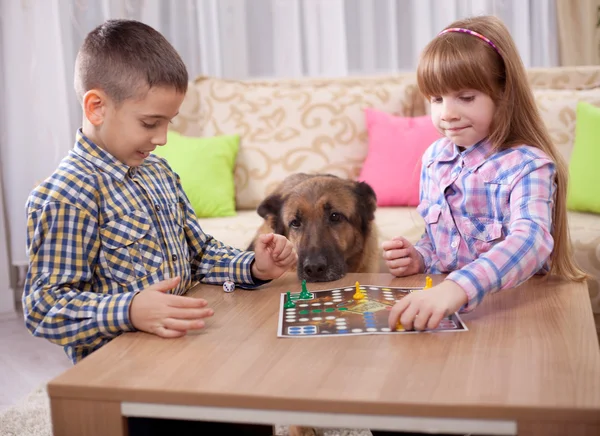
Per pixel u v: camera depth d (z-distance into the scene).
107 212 1.32
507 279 1.22
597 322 2.25
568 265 1.47
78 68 1.36
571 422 0.83
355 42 3.72
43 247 1.24
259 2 3.73
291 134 3.01
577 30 3.60
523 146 1.44
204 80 3.29
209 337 1.15
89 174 1.30
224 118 3.10
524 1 3.56
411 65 3.72
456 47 1.37
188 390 0.93
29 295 1.22
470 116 1.40
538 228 1.30
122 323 1.18
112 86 1.29
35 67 3.37
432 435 1.27
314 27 3.71
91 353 1.20
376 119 2.93
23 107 3.39
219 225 2.65
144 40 1.31
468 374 0.95
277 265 1.45
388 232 2.49
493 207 1.46
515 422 0.85
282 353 1.06
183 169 2.83
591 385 0.90
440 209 1.56
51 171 3.46
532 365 0.98
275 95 3.12
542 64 3.66
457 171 1.52
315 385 0.93
